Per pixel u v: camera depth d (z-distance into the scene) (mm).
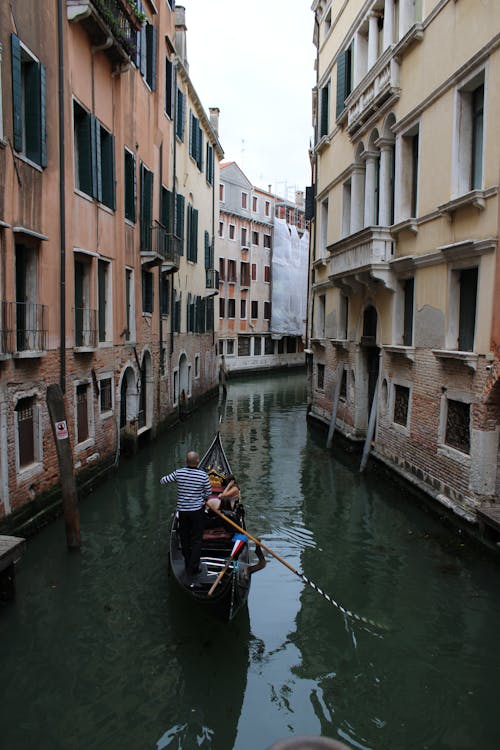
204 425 19719
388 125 12086
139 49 14109
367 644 6289
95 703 5285
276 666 5891
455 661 5984
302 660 5996
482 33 8305
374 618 6789
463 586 7461
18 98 8055
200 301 24031
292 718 5164
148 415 15727
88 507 10312
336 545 8898
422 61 10312
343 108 15188
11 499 7977
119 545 8633
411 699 5422
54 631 6355
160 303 16453
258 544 6703
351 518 10086
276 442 16781
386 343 12289
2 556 6395
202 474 6852
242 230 39719
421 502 10258
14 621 6539
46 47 8969
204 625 6547
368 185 13484
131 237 13688
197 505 6730
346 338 16031
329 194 17109
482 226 8367
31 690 5434
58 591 7215
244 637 6379
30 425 8727
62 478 8211
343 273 13656
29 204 8492
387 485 11930
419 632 6504
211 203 26438
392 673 5797
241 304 39938
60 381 9617
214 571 6816
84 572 7734
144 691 5461
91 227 11102
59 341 9602
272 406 24984
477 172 9000
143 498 10883
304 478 12734
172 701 5348
